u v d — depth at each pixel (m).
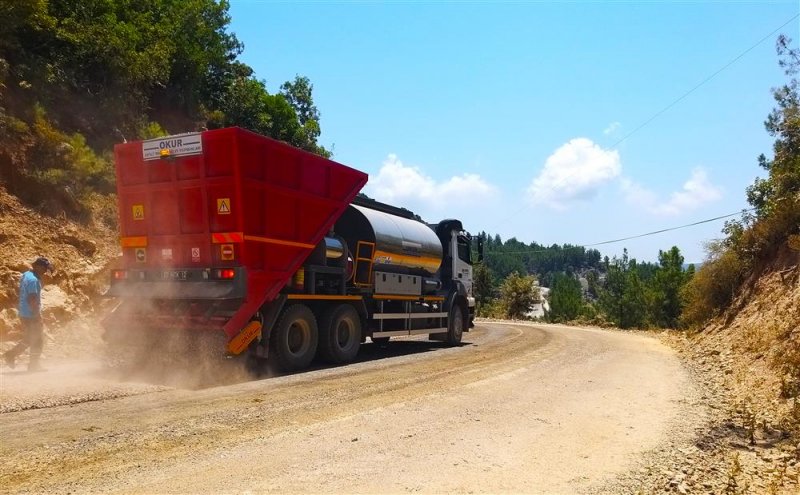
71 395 7.81
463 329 18.22
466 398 8.44
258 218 10.32
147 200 10.70
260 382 9.70
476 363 12.70
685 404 8.62
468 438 6.26
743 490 4.98
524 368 11.95
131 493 4.39
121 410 7.12
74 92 18.75
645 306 57.41
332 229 12.87
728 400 8.91
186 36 26.78
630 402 8.63
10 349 10.70
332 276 12.64
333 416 7.09
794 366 9.03
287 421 6.76
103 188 16.33
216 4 32.00
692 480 5.17
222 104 31.36
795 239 13.52
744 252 17.78
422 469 5.18
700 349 15.98
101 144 18.73
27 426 6.24
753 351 11.82
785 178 16.80
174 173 10.37
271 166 10.57
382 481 4.83
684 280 54.47
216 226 10.12
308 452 5.56
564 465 5.49
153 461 5.16
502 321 39.50
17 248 12.30
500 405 8.02
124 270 10.66
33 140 14.91
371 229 13.62
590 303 82.81
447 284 17.77
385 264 14.30
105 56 19.56
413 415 7.25
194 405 7.55
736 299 17.45
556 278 74.31
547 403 8.30
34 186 13.87
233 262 10.00
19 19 16.36
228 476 4.83
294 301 11.38
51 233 13.42
